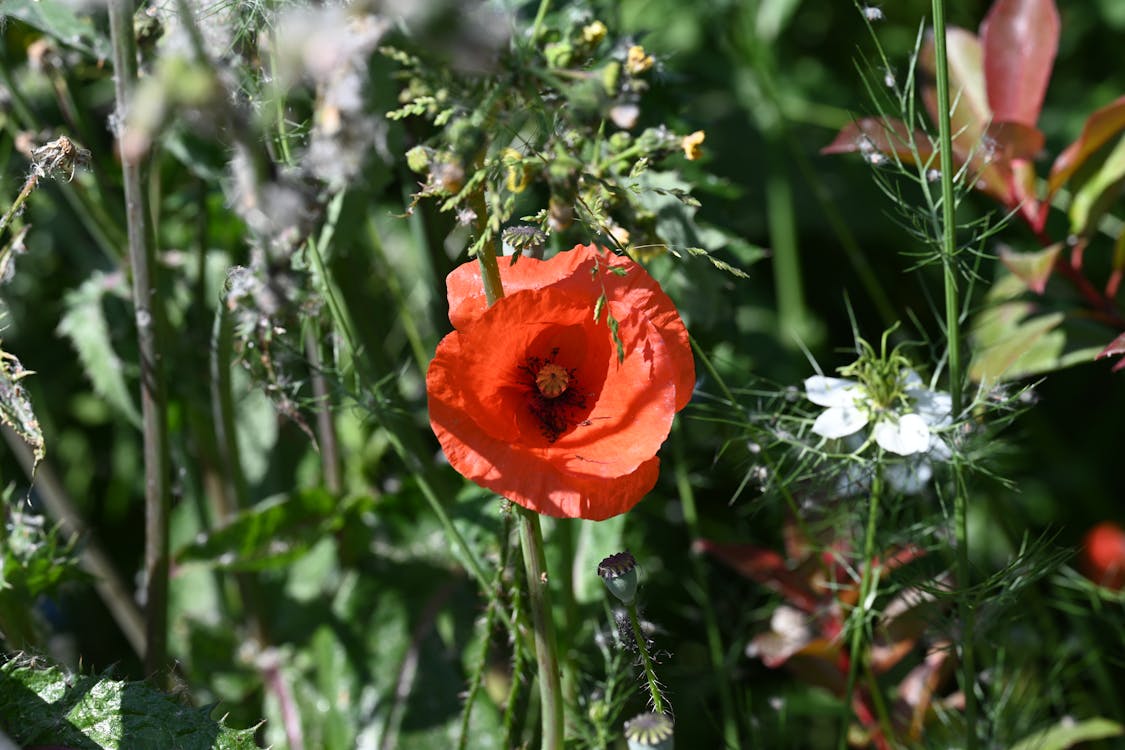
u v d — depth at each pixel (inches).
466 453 28.3
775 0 42.4
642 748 29.5
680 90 36.1
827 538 34.5
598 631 32.7
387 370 35.1
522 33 32.0
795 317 41.3
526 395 29.6
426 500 36.6
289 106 32.2
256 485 38.3
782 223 41.4
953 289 30.9
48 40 34.0
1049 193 34.3
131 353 36.0
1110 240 41.4
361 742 35.3
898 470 32.5
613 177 28.2
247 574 36.3
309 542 35.5
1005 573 31.5
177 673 36.3
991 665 35.5
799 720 37.5
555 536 34.2
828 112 44.0
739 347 36.3
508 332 28.7
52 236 39.3
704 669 36.3
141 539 41.5
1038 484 39.9
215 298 37.5
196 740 29.9
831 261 44.3
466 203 28.4
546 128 29.6
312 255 31.3
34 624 34.2
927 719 34.6
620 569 29.2
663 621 36.7
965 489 31.3
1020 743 34.3
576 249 29.1
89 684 30.1
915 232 31.8
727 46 40.8
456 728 35.1
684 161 34.6
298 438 38.4
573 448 28.7
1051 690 35.5
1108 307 34.7
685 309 34.4
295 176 28.2
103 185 35.4
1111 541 37.0
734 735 34.5
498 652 35.5
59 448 42.1
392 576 36.4
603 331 29.0
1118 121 33.3
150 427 32.7
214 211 37.0
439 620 36.0
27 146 34.3
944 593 31.6
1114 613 36.8
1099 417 41.7
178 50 26.9
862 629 33.4
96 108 38.6
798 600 34.2
